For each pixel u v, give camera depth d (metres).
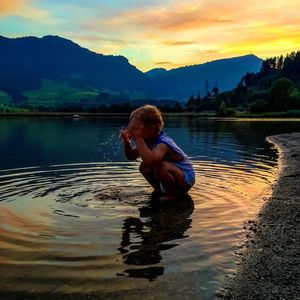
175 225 1.53
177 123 12.80
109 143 5.00
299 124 12.20
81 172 2.62
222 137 6.28
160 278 1.09
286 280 1.10
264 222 1.59
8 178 2.42
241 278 1.11
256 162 3.26
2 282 1.06
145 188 2.13
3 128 9.01
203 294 1.02
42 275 1.10
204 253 1.27
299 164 3.12
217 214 1.69
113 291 1.02
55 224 1.53
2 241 1.35
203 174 2.63
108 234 1.42
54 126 10.08
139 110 1.95
